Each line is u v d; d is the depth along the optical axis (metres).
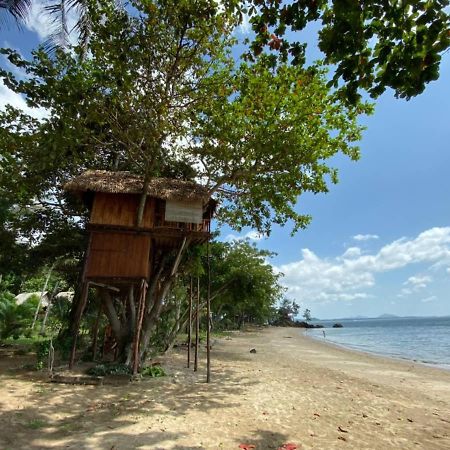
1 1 14.02
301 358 23.72
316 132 14.54
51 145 12.12
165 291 15.49
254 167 14.88
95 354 16.08
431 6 4.55
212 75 13.54
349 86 5.51
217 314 51.06
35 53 11.05
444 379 17.11
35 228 19.34
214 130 14.29
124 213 14.21
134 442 6.53
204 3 10.03
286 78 13.23
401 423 8.84
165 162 18.22
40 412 8.08
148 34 10.84
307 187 15.94
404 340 51.72
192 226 14.80
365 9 4.96
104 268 13.53
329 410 9.61
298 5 5.52
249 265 27.09
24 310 22.42
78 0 13.36
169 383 12.10
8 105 13.62
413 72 4.96
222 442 6.78
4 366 13.77
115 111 12.66
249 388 12.02
